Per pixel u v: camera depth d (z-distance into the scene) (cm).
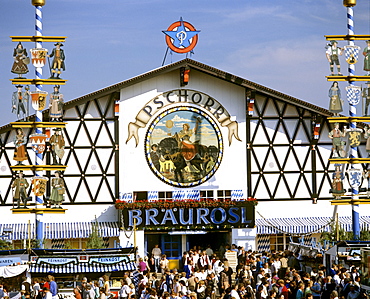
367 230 4388
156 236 4722
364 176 3909
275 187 4753
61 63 3569
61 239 4528
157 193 4666
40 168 3575
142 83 4691
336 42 3869
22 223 4528
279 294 2850
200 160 4712
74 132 4609
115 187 4628
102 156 4631
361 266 2992
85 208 4591
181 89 4719
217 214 4591
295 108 4788
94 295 3234
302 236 4703
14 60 3541
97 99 4634
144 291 3148
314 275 3353
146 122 4678
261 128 4762
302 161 4778
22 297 3125
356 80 3881
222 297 3108
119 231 4516
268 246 4716
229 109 4747
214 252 4794
